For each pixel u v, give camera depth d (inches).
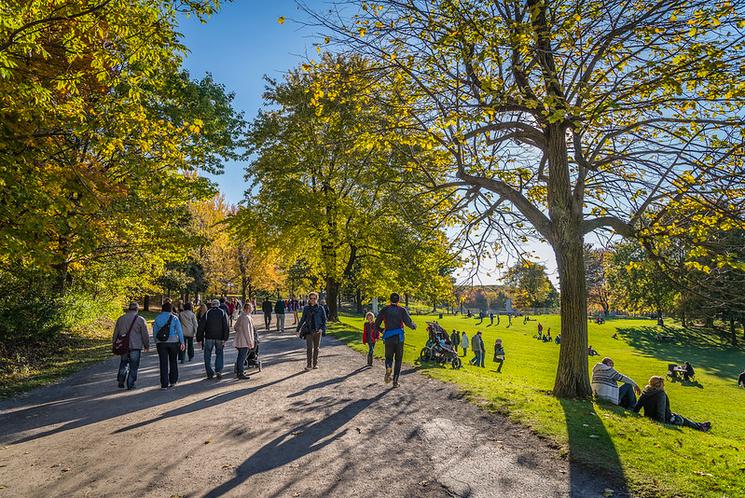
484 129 363.6
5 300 548.7
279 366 474.0
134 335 366.9
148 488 170.4
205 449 214.4
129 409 294.5
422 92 354.9
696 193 309.7
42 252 323.6
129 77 349.1
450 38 297.6
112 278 880.9
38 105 303.3
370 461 199.2
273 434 237.6
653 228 346.9
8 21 233.0
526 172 449.1
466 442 224.8
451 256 445.4
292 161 975.6
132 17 303.3
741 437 440.1
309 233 1021.2
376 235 932.0
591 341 1699.1
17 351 528.4
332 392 341.1
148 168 484.7
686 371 871.1
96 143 372.2
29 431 245.9
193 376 423.2
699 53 284.7
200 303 698.8
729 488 169.5
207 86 786.8
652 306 1728.6
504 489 170.6
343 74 355.3
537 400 310.5
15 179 308.5
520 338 1571.1
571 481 177.9
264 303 1011.9
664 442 224.7
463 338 1011.9
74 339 713.6
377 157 423.2
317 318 458.9
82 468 190.4
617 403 335.0
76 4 277.6
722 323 1824.6
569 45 320.5
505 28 297.3
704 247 331.0
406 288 997.2
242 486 172.4
